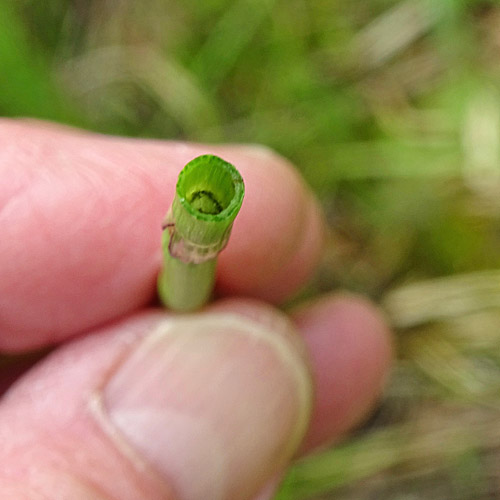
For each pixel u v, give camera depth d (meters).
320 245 0.08
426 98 0.11
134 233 0.07
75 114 0.10
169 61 0.11
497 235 0.10
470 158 0.10
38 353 0.08
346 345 0.09
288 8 0.11
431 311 0.10
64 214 0.07
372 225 0.10
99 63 0.11
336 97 0.11
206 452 0.07
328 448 0.10
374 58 0.11
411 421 0.10
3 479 0.06
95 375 0.07
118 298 0.07
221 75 0.11
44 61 0.11
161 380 0.07
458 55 0.11
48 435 0.07
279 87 0.11
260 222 0.07
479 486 0.10
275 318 0.07
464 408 0.10
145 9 0.11
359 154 0.10
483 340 0.10
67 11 0.11
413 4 0.11
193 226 0.05
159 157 0.07
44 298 0.07
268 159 0.08
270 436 0.07
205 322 0.07
